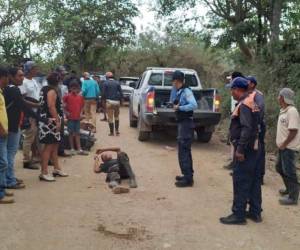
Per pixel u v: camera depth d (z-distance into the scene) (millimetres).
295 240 6312
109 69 38594
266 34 22031
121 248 5855
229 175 10062
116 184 8680
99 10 34281
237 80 6809
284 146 7824
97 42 34969
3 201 7504
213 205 7809
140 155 12031
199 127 14016
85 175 9641
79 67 35062
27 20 28969
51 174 9469
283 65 15953
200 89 13391
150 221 6902
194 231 6543
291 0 18234
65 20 32156
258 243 6156
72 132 11656
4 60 26891
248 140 6648
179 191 8648
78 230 6441
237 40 22594
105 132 15875
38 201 7707
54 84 8969
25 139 9891
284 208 7777
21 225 6570
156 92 13273
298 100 12422
